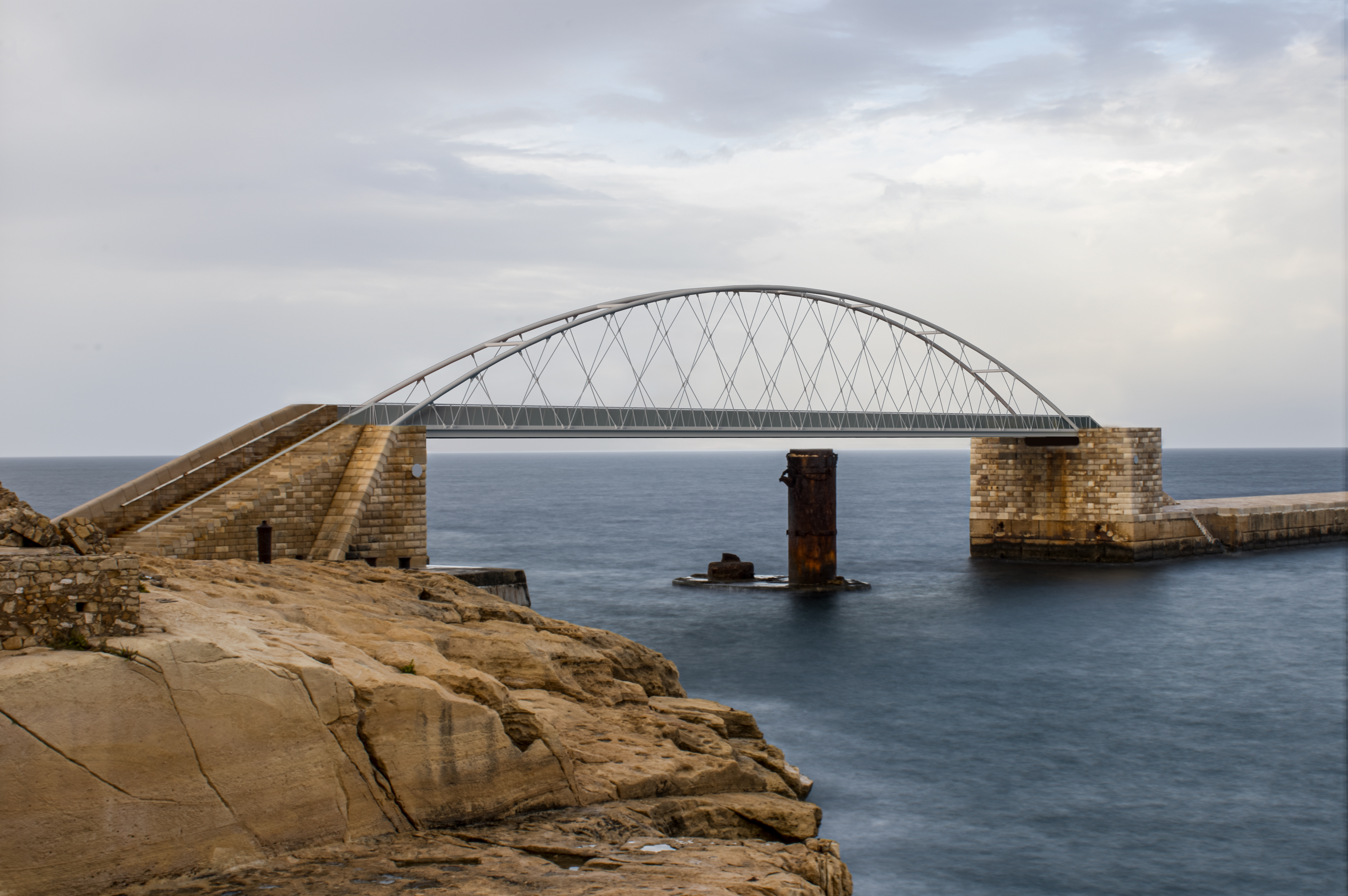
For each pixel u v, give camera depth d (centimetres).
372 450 6009
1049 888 3216
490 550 13250
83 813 1766
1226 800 3988
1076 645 6925
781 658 6531
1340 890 3219
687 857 2084
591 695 3266
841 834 3631
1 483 2141
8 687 1716
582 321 7825
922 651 6756
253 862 1895
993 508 11375
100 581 1884
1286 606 8331
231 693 1909
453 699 2172
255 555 5472
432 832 2102
